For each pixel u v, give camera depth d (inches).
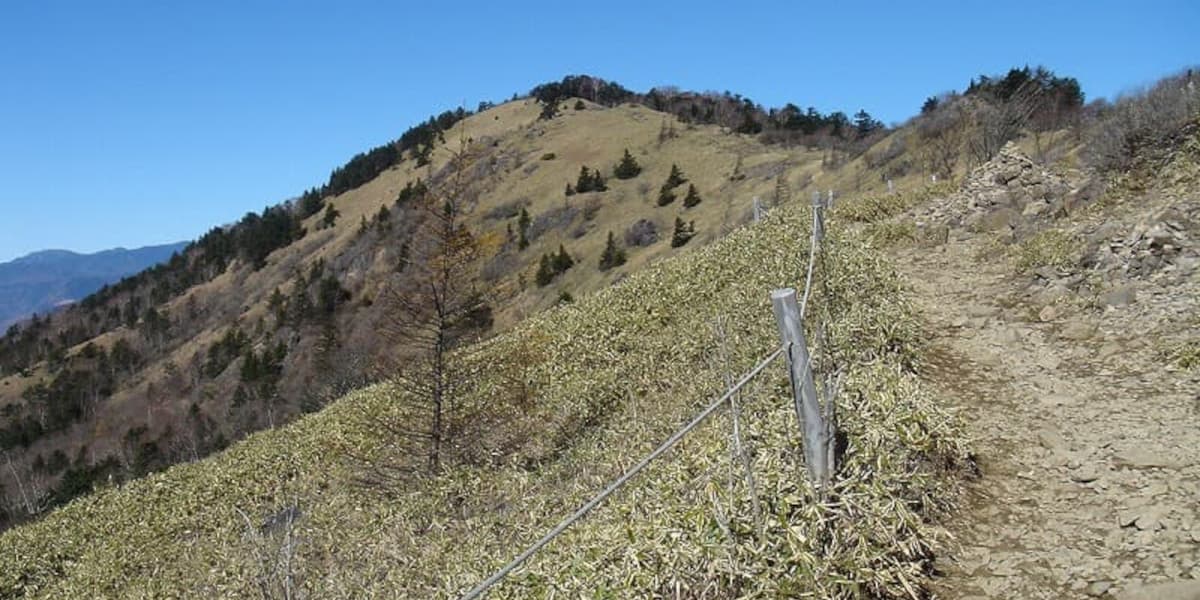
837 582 207.2
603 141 5108.3
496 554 342.3
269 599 336.5
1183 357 348.5
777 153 4293.8
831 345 375.9
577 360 705.6
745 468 228.4
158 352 4682.6
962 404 354.3
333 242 5132.9
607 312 799.1
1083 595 207.2
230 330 4185.5
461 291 611.2
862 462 251.8
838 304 478.0
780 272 625.9
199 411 3255.4
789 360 232.4
